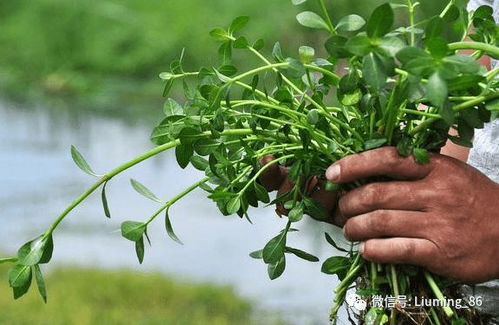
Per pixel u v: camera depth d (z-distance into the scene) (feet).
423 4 67.87
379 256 10.77
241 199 11.27
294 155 11.30
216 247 47.39
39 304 36.99
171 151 68.59
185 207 54.60
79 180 61.26
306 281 41.86
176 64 11.78
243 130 11.23
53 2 112.88
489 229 10.68
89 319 35.42
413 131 10.85
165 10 110.83
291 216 11.48
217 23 104.58
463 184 10.67
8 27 112.27
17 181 61.11
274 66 10.85
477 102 10.50
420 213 10.70
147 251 47.39
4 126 79.10
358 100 10.65
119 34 107.14
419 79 9.59
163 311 37.04
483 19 11.39
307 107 11.34
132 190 58.75
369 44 9.75
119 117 84.02
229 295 38.93
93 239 49.34
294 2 11.04
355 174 10.74
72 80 99.35
